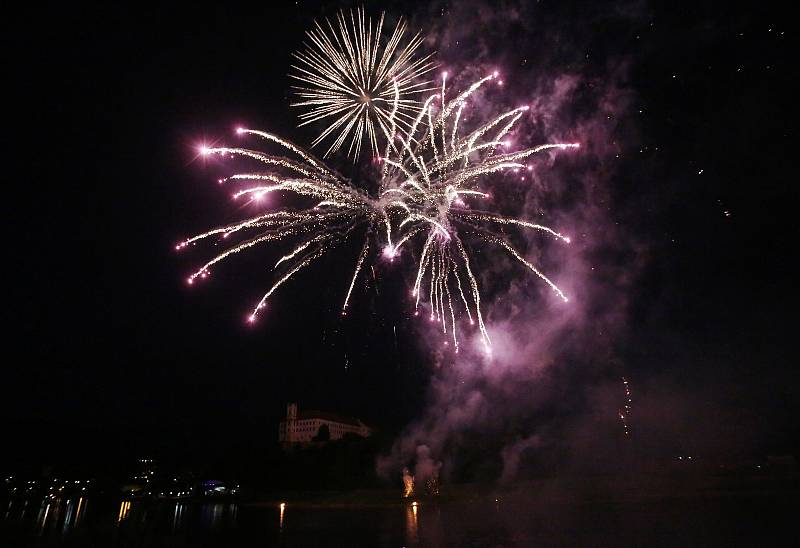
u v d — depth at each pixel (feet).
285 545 105.40
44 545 107.04
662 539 88.84
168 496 340.39
